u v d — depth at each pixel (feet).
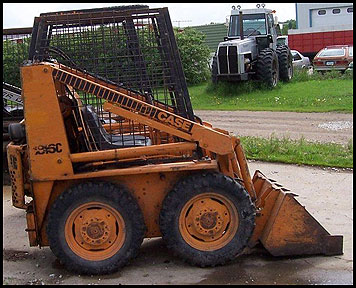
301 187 29.96
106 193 18.83
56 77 18.63
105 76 20.30
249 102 63.87
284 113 56.18
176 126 19.27
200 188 19.08
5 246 22.66
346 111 55.11
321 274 18.97
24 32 33.24
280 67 74.38
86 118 19.48
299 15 150.00
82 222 18.97
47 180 18.84
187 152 19.94
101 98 19.17
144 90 20.33
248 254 20.72
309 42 124.36
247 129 48.96
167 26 20.11
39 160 18.75
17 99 32.07
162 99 20.39
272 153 37.78
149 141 20.25
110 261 19.07
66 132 19.24
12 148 20.17
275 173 33.17
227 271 19.30
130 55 20.22
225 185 19.16
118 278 18.94
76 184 19.03
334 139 43.14
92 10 20.47
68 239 19.01
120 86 20.26
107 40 20.22
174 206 19.06
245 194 19.33
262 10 72.13
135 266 19.88
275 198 20.48
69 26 20.30
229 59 68.18
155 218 19.66
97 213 18.98
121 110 19.15
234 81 70.54
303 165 34.86
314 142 41.63
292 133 46.19
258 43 72.23
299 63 95.50
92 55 20.25
